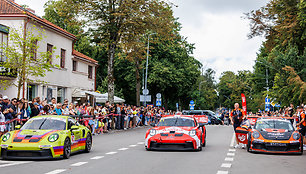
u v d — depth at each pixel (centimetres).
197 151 1513
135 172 948
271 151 1427
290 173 971
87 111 2405
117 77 5525
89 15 3042
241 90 9812
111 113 2923
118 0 3012
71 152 1284
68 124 1320
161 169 1004
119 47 3262
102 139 2117
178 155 1355
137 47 3303
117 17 3023
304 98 2648
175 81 5138
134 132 2797
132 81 5272
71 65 3572
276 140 1432
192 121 1628
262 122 1590
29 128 1276
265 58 3048
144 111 3794
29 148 1147
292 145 1426
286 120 1605
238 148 1662
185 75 5369
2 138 1192
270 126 1559
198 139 1494
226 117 4838
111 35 3130
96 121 2480
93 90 4203
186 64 5388
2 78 2523
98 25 3091
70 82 3553
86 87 3991
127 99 6238
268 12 3522
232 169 1022
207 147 1709
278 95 2850
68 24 3125
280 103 2942
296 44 3306
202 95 8406
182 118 1645
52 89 3197
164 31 3181
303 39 3272
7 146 1155
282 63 2939
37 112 1823
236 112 1761
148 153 1416
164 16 3114
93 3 2945
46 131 1230
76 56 3675
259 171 996
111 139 2119
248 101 8850
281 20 3447
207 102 10362
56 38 3231
